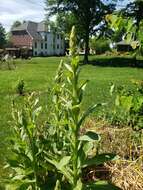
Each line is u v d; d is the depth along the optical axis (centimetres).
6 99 1666
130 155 536
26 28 11869
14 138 473
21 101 1567
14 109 523
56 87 463
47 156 441
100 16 5778
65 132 406
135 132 596
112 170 505
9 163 471
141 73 3809
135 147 559
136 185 481
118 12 510
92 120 764
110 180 497
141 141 568
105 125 696
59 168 382
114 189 379
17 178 464
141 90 546
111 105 1332
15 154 484
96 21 5806
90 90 2047
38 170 452
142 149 549
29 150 455
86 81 366
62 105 436
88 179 506
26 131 449
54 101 471
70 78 362
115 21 509
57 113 469
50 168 443
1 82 2553
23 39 11831
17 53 8319
